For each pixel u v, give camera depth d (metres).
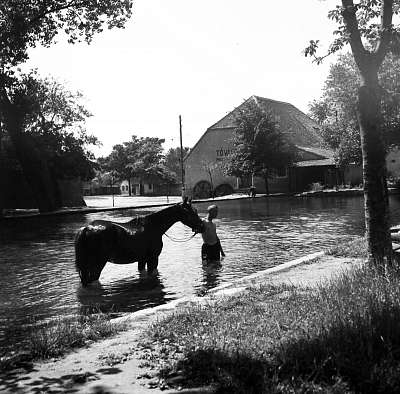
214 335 5.52
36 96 43.06
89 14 28.78
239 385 4.20
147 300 9.61
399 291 6.00
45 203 41.72
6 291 10.88
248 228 22.75
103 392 4.38
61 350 5.62
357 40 8.74
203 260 14.22
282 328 5.61
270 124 57.62
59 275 12.79
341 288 6.77
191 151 70.44
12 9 27.03
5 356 5.51
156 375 4.70
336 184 57.78
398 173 57.25
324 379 4.17
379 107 8.85
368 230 8.75
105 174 121.44
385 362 4.22
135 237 11.95
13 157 45.81
